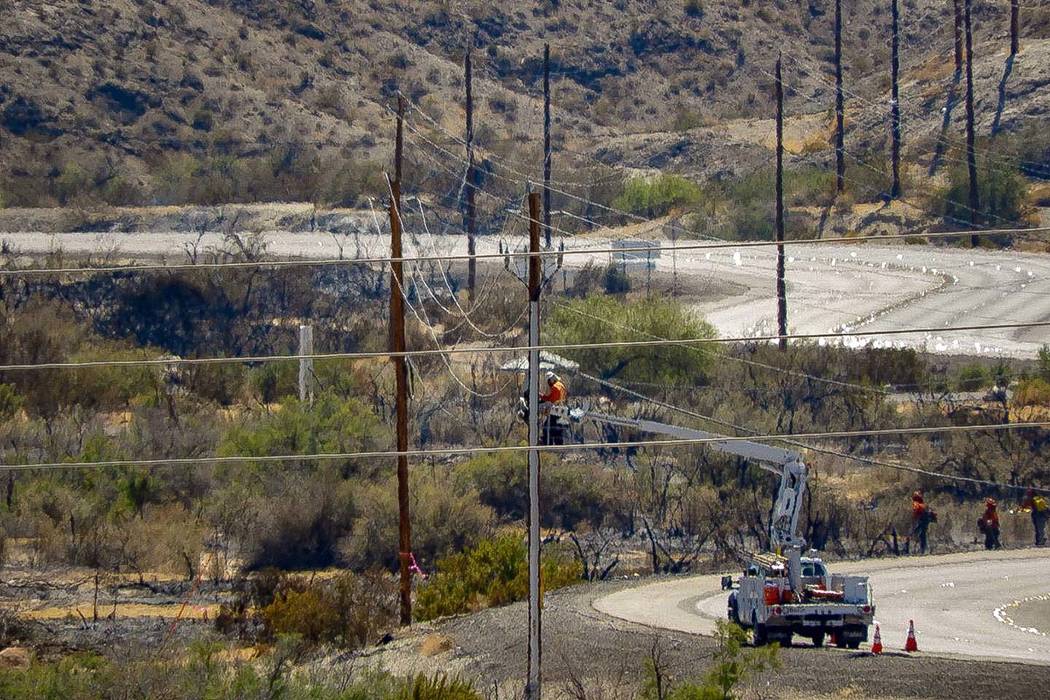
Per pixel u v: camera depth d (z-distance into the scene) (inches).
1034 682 3176.7
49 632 4867.1
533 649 3358.8
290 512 6210.6
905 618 4448.8
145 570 5915.4
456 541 6264.8
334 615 4731.8
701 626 4094.5
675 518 6501.0
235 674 3479.3
